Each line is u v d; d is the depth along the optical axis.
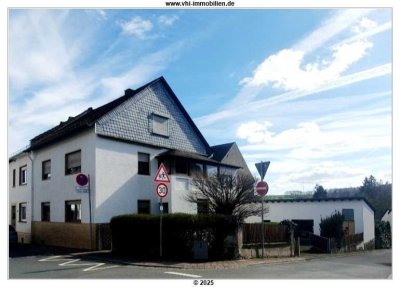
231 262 13.34
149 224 14.62
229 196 16.09
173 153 21.11
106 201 18.06
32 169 23.58
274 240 16.80
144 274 10.91
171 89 23.33
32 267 12.29
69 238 19.02
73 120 27.84
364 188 57.47
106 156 18.39
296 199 28.69
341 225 23.67
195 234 13.80
